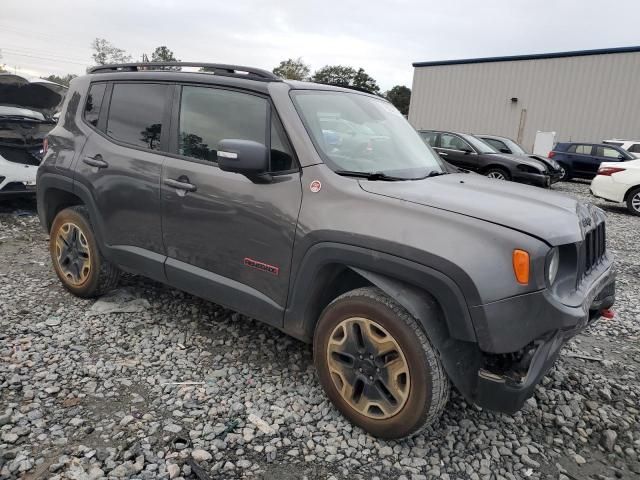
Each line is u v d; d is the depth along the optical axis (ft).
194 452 7.79
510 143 47.57
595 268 9.36
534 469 8.05
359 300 8.21
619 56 76.79
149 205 11.03
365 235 7.85
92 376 9.82
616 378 11.07
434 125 97.40
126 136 11.80
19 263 16.43
